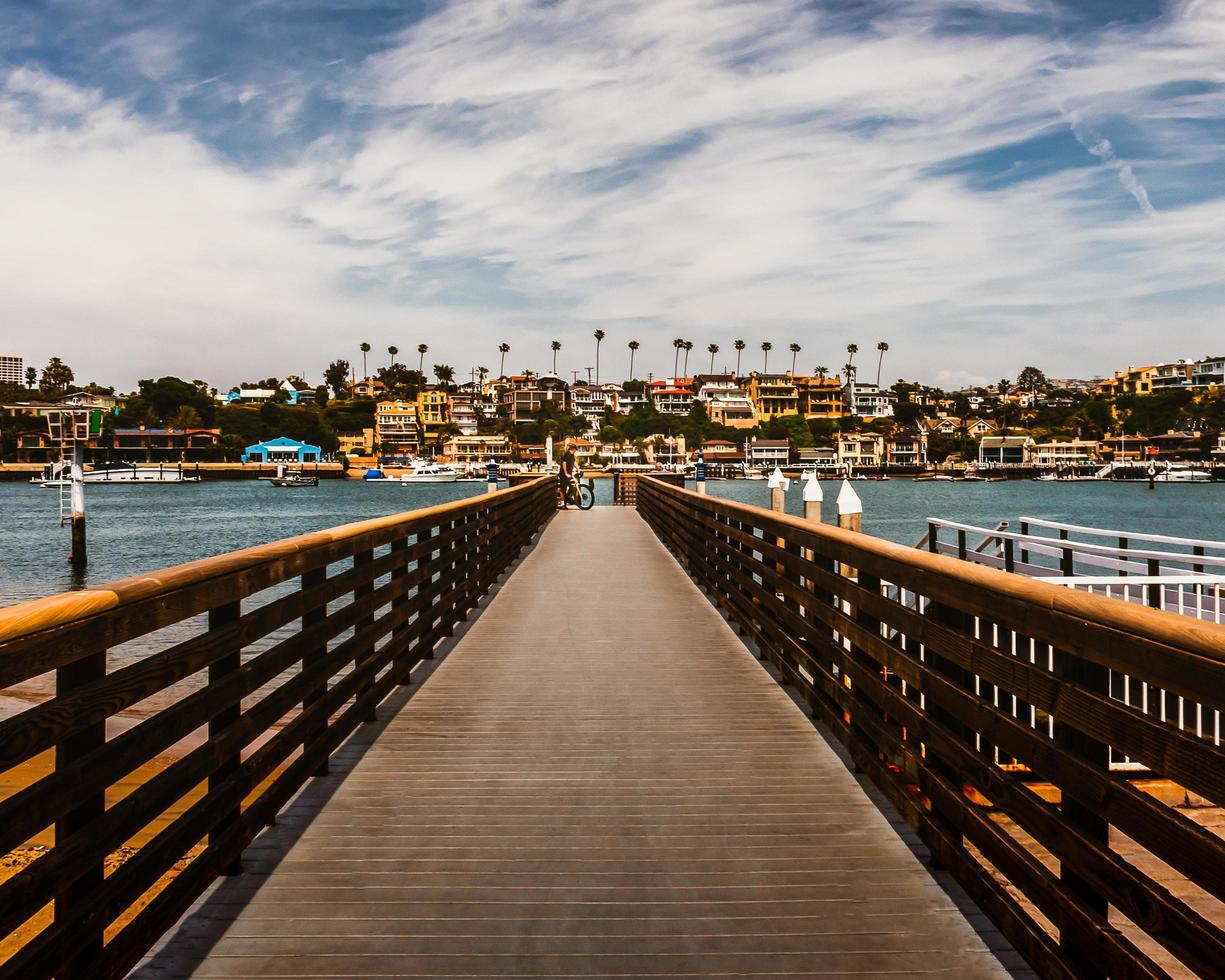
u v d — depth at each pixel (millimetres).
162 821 7473
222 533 57438
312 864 3600
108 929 3461
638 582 11695
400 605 6430
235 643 3346
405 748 5066
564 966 2883
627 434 180875
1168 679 2016
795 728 5434
